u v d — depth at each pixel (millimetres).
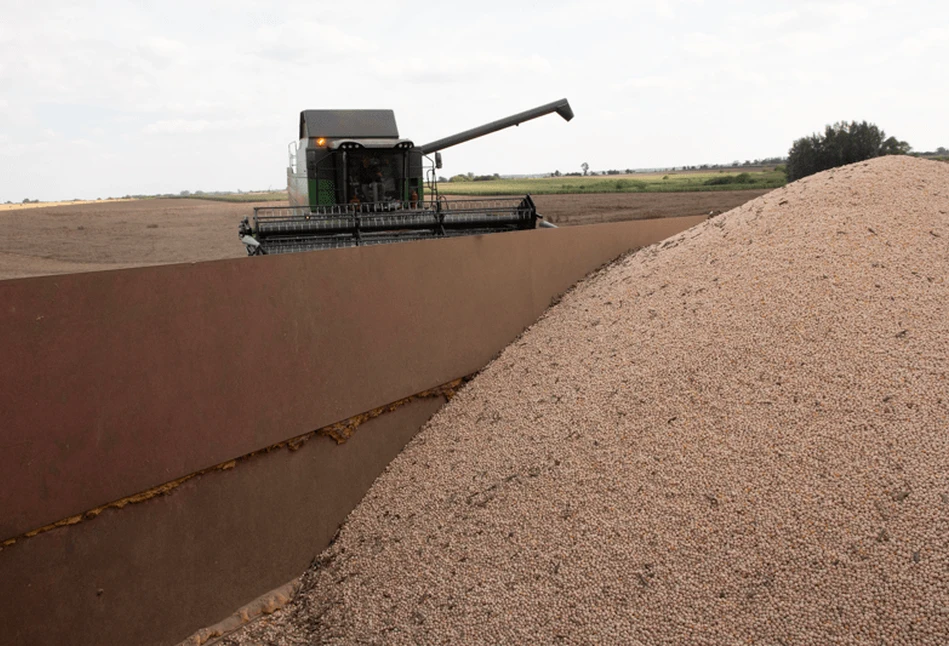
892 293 6504
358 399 7012
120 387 5094
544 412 6965
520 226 10188
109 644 5129
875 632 4066
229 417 5840
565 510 5691
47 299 4672
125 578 5219
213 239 28984
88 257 22672
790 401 5723
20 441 4586
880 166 8984
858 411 5410
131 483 5195
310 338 6484
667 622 4555
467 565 5617
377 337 7164
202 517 5727
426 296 7684
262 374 6082
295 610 6027
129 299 5117
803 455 5230
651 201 42125
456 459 6961
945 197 7969
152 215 43719
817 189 8711
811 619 4246
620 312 8109
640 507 5395
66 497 4832
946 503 4555
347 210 11344
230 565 5945
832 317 6406
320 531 6707
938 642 3912
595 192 53969
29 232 32312
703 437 5738
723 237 8625
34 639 4734
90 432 4941
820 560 4520
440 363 7938
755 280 7324
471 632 5027
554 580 5160
